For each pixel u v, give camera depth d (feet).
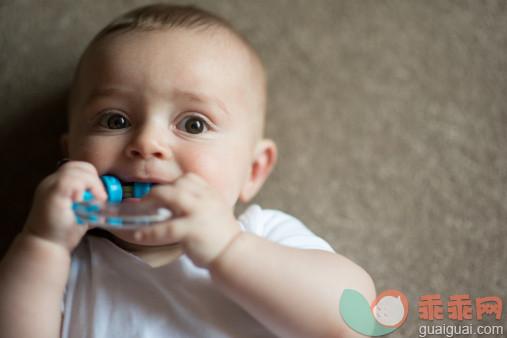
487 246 3.69
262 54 4.01
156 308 2.77
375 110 3.95
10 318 2.47
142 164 2.62
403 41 4.06
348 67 4.02
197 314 2.77
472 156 3.86
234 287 2.51
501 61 4.02
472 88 3.98
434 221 3.75
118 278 2.85
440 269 3.65
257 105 3.23
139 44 2.84
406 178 3.83
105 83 2.79
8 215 3.59
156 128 2.69
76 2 3.93
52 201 2.42
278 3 4.10
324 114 3.96
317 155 3.89
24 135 3.71
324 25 4.08
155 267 2.82
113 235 3.04
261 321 2.60
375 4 4.11
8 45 3.80
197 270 2.82
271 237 3.11
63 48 3.85
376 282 3.64
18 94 3.75
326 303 2.57
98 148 2.69
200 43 2.92
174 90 2.76
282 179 3.85
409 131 3.92
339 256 2.81
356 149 3.90
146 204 2.38
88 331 2.73
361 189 3.83
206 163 2.73
